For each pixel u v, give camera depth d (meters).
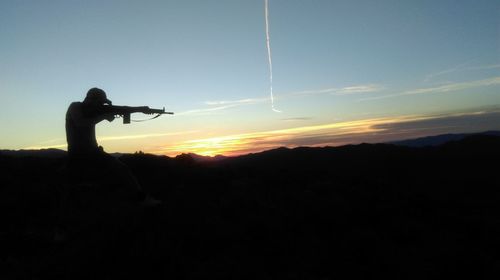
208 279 6.21
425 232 8.89
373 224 9.16
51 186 10.17
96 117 8.09
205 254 7.19
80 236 7.75
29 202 9.22
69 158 8.03
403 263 7.20
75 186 8.35
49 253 7.28
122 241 7.25
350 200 10.23
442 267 7.24
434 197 12.32
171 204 9.00
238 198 9.68
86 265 6.50
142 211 8.30
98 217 8.37
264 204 9.53
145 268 6.42
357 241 7.78
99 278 6.25
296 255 7.36
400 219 9.43
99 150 8.12
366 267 7.00
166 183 11.16
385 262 7.16
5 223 8.34
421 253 7.78
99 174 8.12
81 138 7.95
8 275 6.40
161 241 7.17
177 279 6.26
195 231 7.73
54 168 12.25
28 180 10.86
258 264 6.87
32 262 6.84
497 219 10.56
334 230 8.59
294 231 8.40
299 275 6.61
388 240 8.24
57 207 9.25
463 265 7.28
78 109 7.97
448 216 10.36
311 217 8.94
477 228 9.65
